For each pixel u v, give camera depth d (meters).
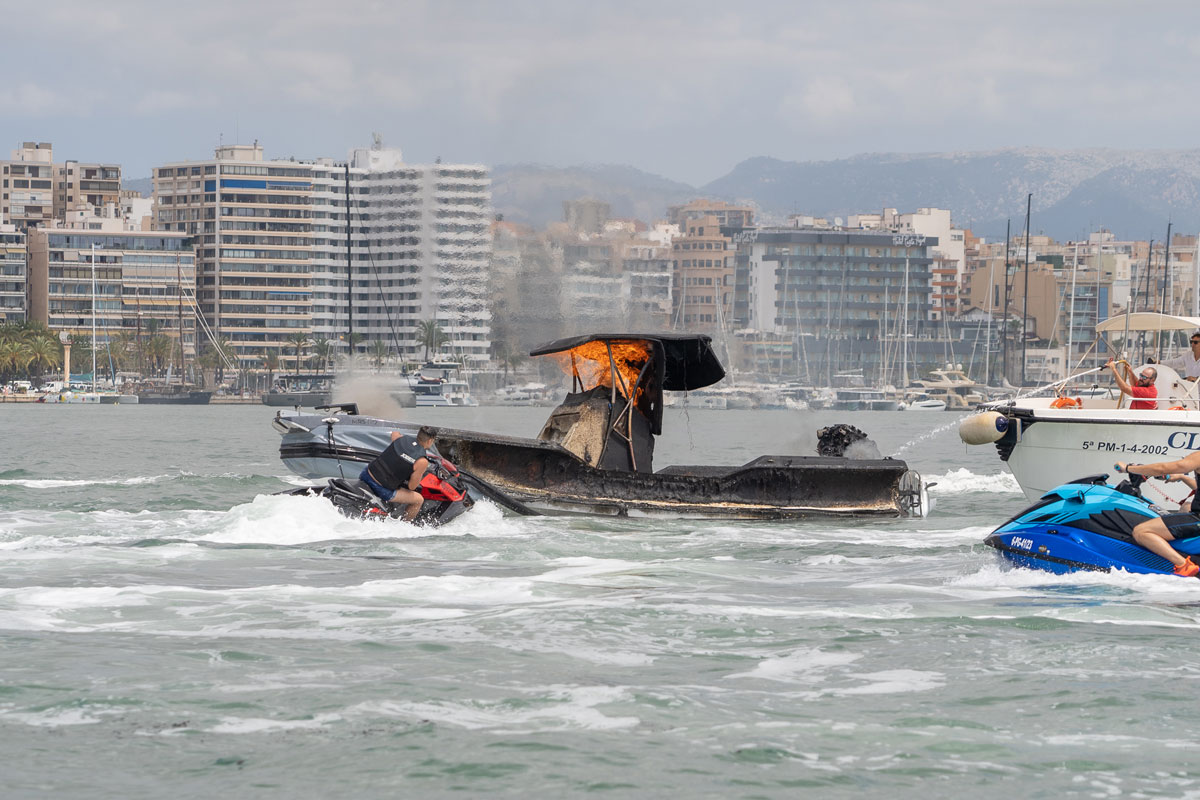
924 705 21.19
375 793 16.91
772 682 22.70
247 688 21.86
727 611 29.56
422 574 35.69
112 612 29.05
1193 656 24.72
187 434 193.00
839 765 18.11
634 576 35.75
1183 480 33.00
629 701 21.27
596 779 17.45
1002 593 32.31
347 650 24.95
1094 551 32.94
